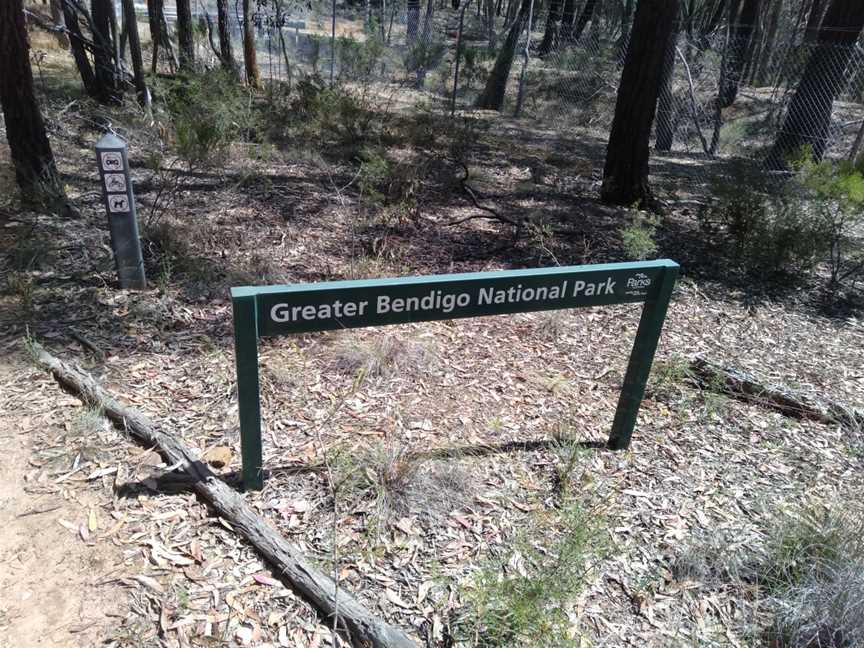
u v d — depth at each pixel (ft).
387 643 7.41
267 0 54.13
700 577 9.02
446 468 10.41
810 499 10.80
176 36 47.88
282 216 21.43
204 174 24.35
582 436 11.92
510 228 22.93
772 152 38.99
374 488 9.89
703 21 79.56
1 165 21.25
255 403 8.98
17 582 7.93
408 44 56.59
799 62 49.06
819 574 8.87
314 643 7.52
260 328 8.53
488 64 61.82
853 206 20.12
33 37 55.57
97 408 10.85
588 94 56.24
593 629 8.10
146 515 9.04
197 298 15.49
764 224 20.99
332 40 47.91
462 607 8.13
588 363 14.58
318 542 8.94
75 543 8.53
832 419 13.02
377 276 17.37
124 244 15.03
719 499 10.64
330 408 11.89
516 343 15.12
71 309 14.39
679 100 56.03
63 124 28.91
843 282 21.03
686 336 16.39
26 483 9.44
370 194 23.11
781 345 16.43
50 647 7.18
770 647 8.11
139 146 27.27
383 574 8.54
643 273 10.22
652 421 12.67
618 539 9.58
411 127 33.65
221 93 29.27
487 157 33.94
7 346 12.75
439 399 12.59
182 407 11.55
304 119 33.81
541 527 9.60
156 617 7.60
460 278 9.14
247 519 8.89
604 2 90.43
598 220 24.82
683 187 32.07
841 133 47.39
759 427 12.81
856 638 7.95
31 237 17.35
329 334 14.29
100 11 35.12
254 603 7.89
